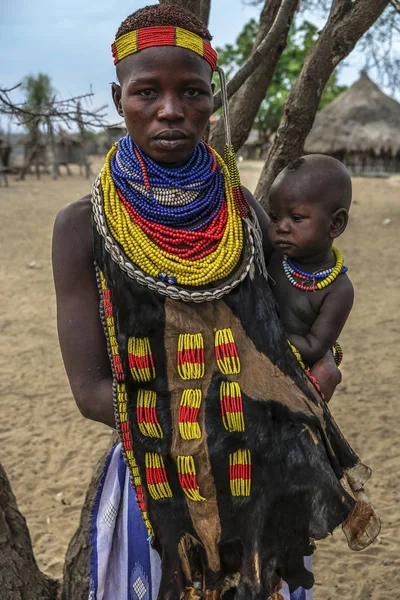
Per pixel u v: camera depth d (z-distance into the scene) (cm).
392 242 1136
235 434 134
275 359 137
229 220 136
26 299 779
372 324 677
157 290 128
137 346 132
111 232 131
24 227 1316
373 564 324
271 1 234
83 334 139
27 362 586
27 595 228
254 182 1809
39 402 508
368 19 196
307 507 141
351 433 452
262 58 195
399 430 454
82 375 140
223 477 136
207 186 137
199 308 131
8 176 2875
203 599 143
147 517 143
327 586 309
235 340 133
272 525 140
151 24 125
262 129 2786
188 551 143
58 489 397
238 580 146
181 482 136
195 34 127
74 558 230
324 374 149
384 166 2855
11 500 237
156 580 166
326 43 203
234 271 134
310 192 143
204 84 128
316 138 2577
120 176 134
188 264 129
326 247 149
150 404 135
